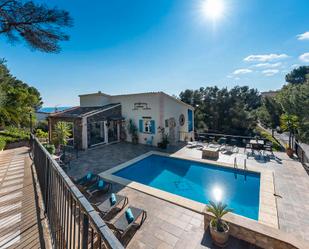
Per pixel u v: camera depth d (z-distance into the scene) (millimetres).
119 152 13812
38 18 6246
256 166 10219
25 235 3242
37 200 4586
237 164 10617
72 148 15047
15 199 4637
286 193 7086
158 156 13070
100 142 16516
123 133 17922
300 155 11359
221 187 8719
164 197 6711
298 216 5617
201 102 38562
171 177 9984
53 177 3238
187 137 19953
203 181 9422
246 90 48688
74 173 9438
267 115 32688
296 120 12328
